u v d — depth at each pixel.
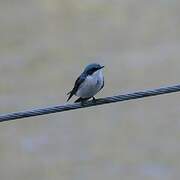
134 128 22.69
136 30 35.06
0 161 21.02
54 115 23.77
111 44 33.50
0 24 37.66
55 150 21.45
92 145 21.69
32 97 26.72
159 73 28.58
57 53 32.53
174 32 34.00
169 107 23.73
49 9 39.09
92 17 37.66
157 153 20.78
